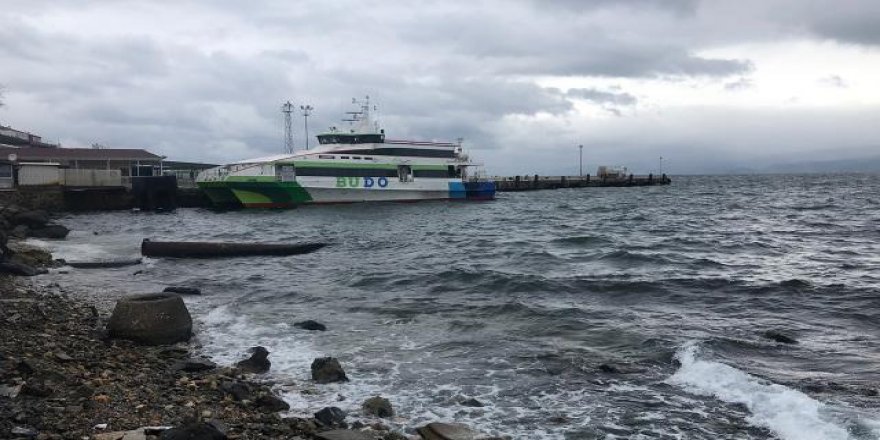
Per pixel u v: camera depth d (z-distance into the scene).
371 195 63.84
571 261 26.44
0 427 7.84
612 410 9.94
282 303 18.70
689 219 50.44
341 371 11.54
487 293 19.72
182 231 43.28
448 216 55.16
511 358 12.76
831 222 46.97
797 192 103.12
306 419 9.30
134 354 12.44
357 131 65.50
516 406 10.21
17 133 89.81
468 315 16.56
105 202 61.78
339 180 61.50
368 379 11.59
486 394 10.77
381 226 46.53
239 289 21.23
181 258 28.86
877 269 24.33
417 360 12.76
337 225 47.50
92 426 8.25
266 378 11.66
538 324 15.38
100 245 34.31
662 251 29.61
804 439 8.53
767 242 33.91
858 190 109.56
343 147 64.50
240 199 59.56
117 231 43.38
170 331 13.72
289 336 14.70
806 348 13.09
